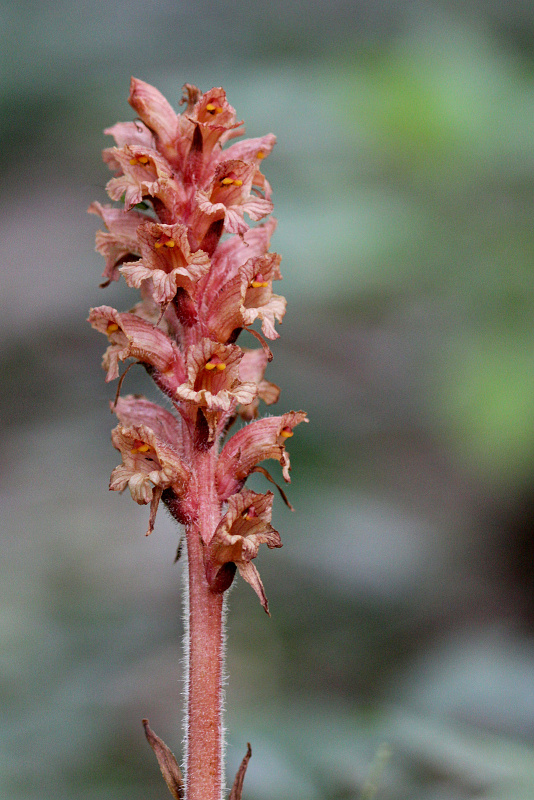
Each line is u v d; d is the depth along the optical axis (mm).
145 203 620
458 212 783
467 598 915
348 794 669
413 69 784
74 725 740
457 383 763
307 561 909
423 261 778
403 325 874
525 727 719
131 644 812
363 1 869
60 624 829
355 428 952
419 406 935
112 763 726
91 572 931
